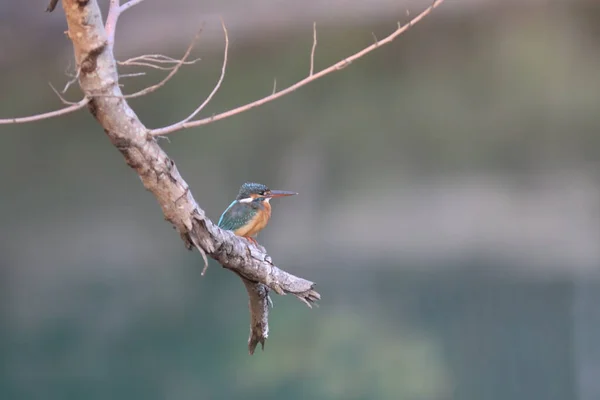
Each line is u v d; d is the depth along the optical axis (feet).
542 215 57.31
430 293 53.42
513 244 55.88
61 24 70.38
